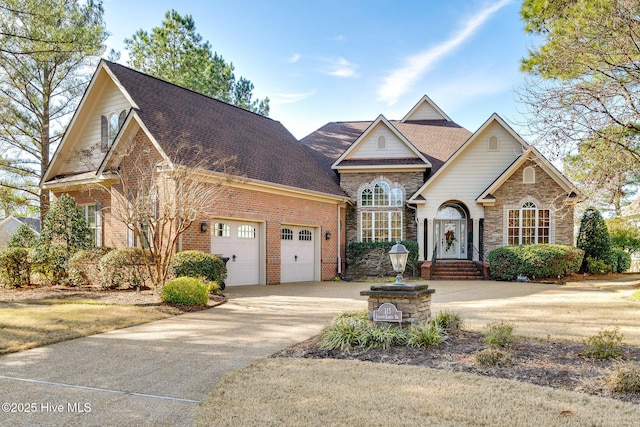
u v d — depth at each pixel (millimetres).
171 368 6246
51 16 17609
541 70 13625
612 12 11078
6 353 6969
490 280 20234
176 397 5152
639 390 4891
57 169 19891
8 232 36594
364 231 23562
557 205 21000
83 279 14500
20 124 22859
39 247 14883
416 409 4488
